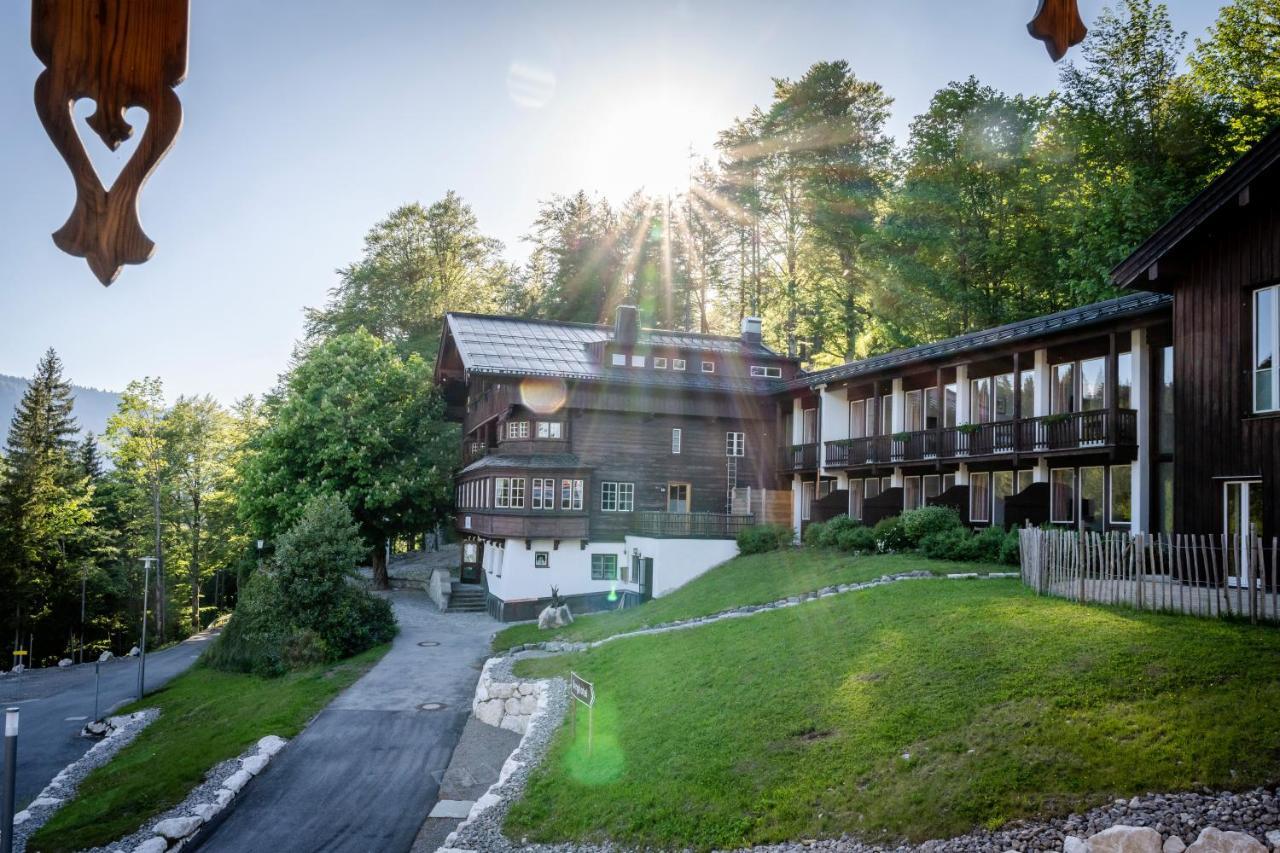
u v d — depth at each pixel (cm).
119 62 297
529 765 1627
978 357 2753
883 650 1527
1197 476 1734
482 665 2692
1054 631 1394
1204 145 3269
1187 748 959
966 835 955
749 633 1956
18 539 4762
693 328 6069
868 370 3197
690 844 1151
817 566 2738
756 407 4009
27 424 5925
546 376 3575
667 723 1559
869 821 1046
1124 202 3139
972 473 2891
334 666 2752
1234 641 1207
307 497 3800
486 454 3922
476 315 4200
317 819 1580
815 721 1336
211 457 5672
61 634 5084
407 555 5341
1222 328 1691
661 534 3462
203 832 1525
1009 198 3931
